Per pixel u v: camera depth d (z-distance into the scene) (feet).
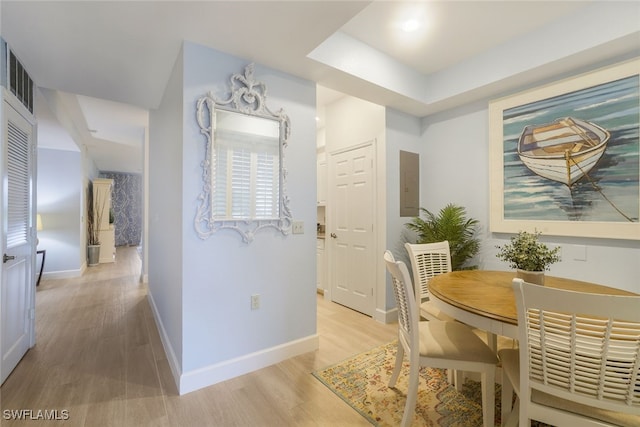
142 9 5.31
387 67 8.95
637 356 3.25
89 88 8.76
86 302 12.44
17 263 7.25
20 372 6.93
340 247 12.34
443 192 10.98
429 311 7.29
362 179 11.33
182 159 6.32
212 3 5.21
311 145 8.27
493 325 4.38
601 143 7.36
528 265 5.62
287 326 7.82
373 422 5.40
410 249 7.93
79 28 5.85
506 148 9.12
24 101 7.50
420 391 6.32
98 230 22.09
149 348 8.25
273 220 7.53
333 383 6.60
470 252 9.73
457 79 9.46
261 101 7.30
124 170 30.99
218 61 6.75
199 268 6.50
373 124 10.89
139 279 16.61
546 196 8.30
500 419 5.48
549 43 7.49
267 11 5.46
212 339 6.65
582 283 6.19
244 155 7.11
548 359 3.72
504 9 6.97
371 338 9.07
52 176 16.74
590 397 3.51
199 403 5.88
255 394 6.19
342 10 5.47
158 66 7.41
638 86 6.84
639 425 3.41
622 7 6.42
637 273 7.00
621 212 7.09
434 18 7.31
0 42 6.12
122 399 5.98
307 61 7.28
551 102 8.20
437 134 11.17
